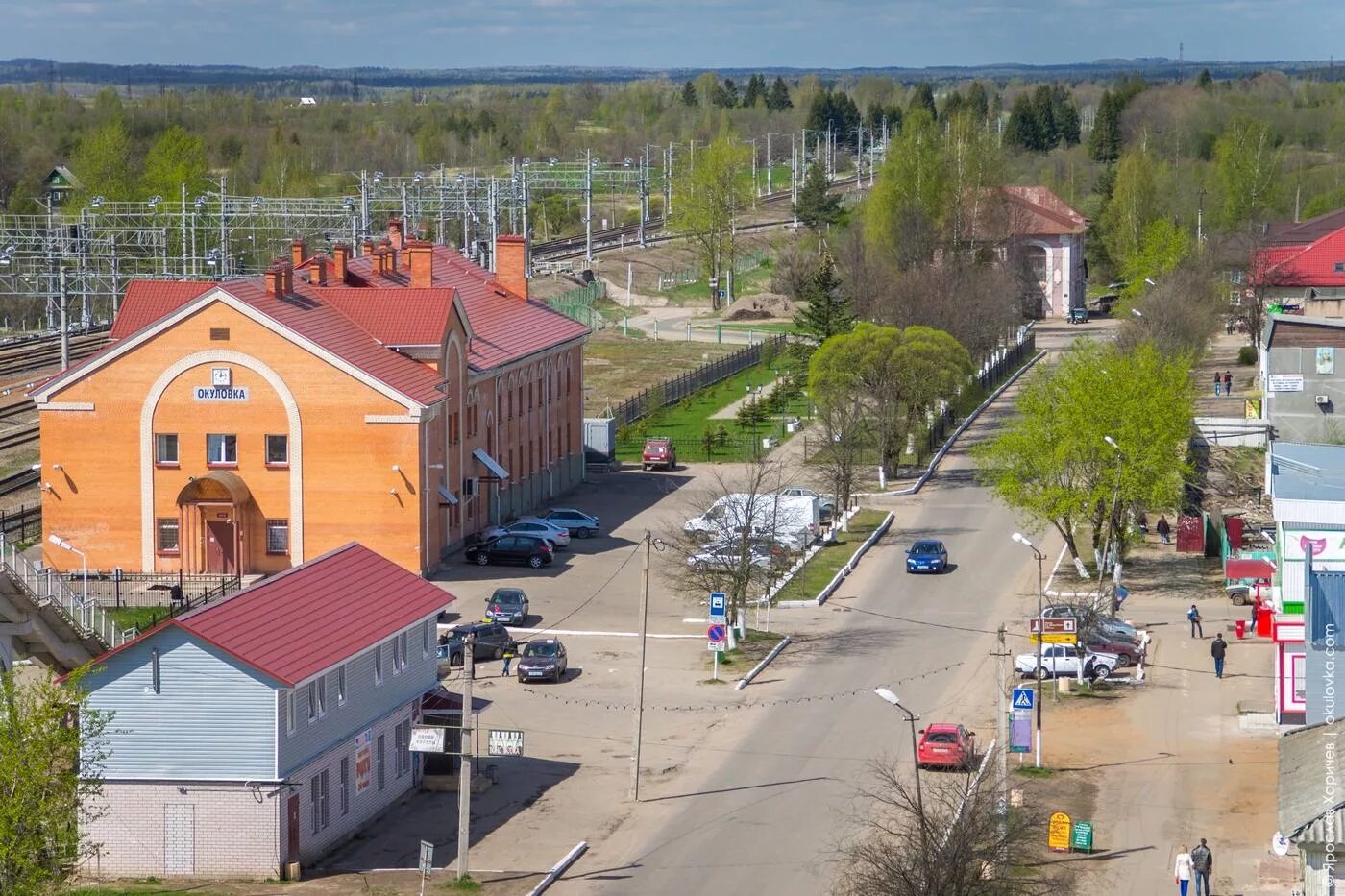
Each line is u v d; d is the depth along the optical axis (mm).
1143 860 52500
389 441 85938
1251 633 79625
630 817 56906
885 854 46062
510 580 88562
